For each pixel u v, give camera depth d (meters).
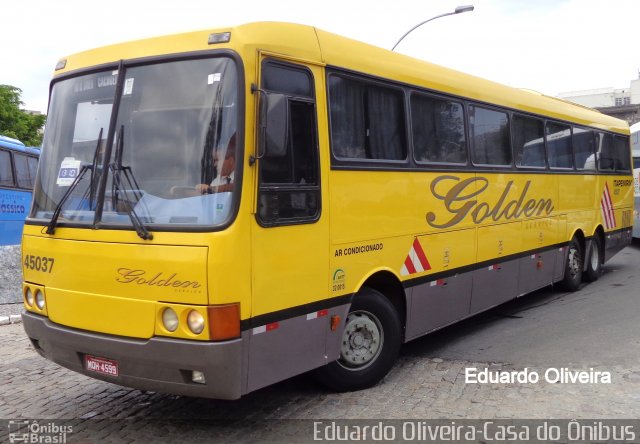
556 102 10.20
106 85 4.91
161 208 4.40
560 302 9.84
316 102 5.07
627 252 17.28
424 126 6.54
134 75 4.76
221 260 4.15
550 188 9.49
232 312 4.21
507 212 8.16
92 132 4.90
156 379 4.38
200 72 4.53
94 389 5.98
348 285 5.36
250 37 4.51
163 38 4.71
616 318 8.51
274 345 4.61
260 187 4.46
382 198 5.77
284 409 5.33
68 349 4.77
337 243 5.23
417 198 6.30
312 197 4.96
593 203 11.35
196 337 4.16
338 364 5.56
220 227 4.18
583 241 11.00
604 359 6.59
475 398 5.51
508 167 8.18
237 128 4.34
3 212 13.68
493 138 7.93
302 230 4.84
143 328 4.36
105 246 4.53
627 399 5.39
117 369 4.53
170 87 4.61
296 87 4.91
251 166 4.37
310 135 5.00
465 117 7.30
